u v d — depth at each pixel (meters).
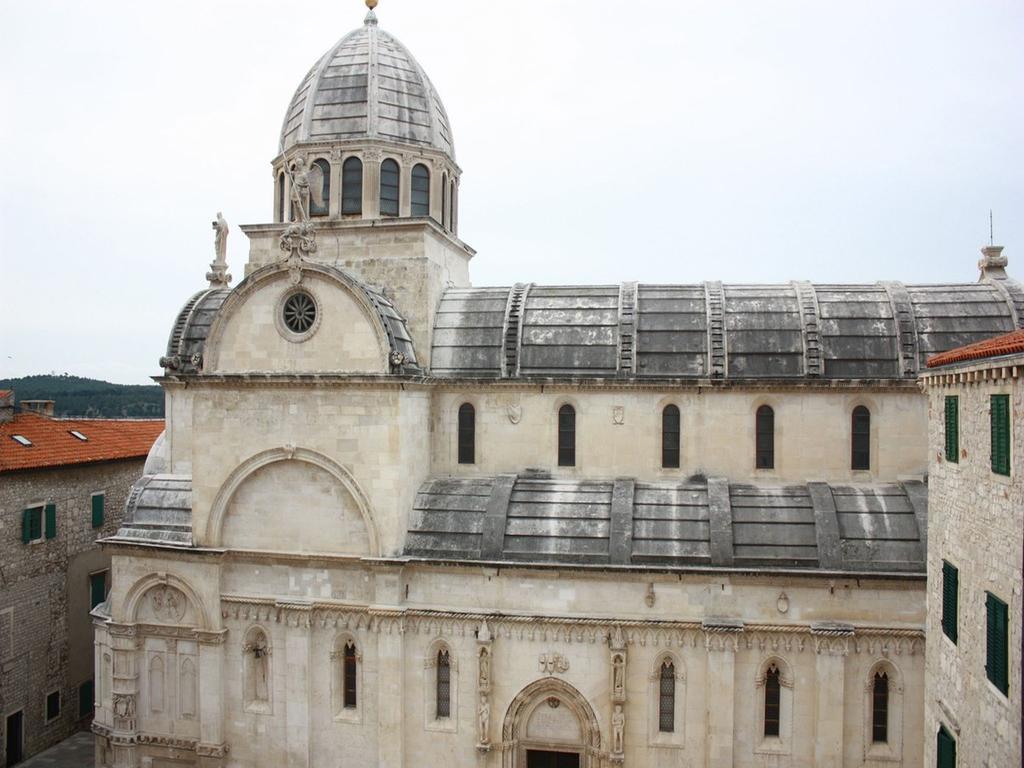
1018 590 22.45
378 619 38.16
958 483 27.78
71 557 51.97
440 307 43.62
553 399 41.06
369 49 46.78
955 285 41.84
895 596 35.31
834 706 35.28
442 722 38.31
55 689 50.25
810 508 37.41
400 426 38.53
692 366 39.88
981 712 25.25
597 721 36.88
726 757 35.81
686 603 36.41
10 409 53.75
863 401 39.19
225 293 47.66
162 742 41.00
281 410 39.69
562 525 38.06
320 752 39.41
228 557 40.19
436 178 46.69
